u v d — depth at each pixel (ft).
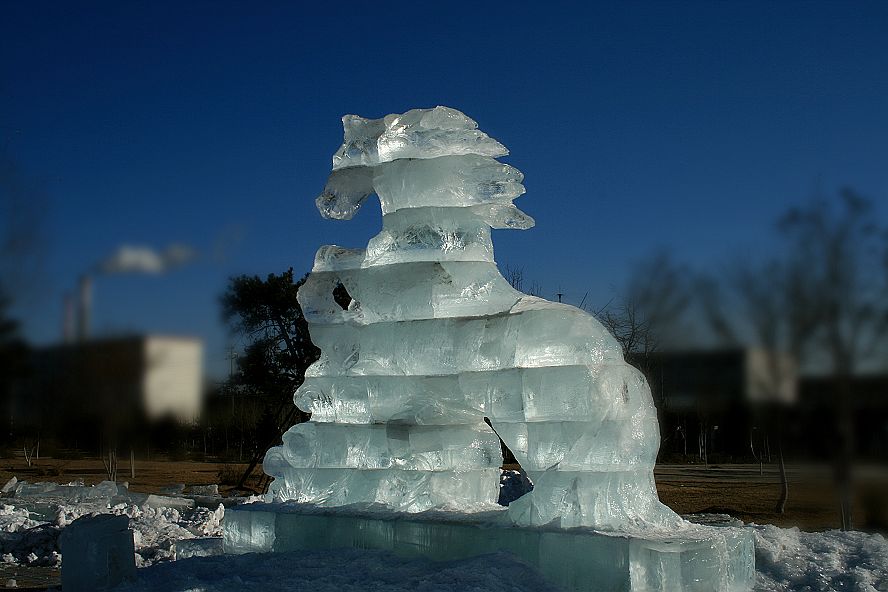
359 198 34.99
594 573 25.68
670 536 26.35
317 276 34.47
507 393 28.94
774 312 57.31
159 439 91.66
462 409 30.99
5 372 67.31
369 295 33.01
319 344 34.53
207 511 56.03
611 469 27.45
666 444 101.19
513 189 31.42
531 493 28.45
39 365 68.85
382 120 33.42
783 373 57.11
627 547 25.23
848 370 53.16
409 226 32.22
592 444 27.63
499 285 31.50
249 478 95.66
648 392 28.81
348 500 32.81
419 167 32.17
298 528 31.68
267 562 29.27
